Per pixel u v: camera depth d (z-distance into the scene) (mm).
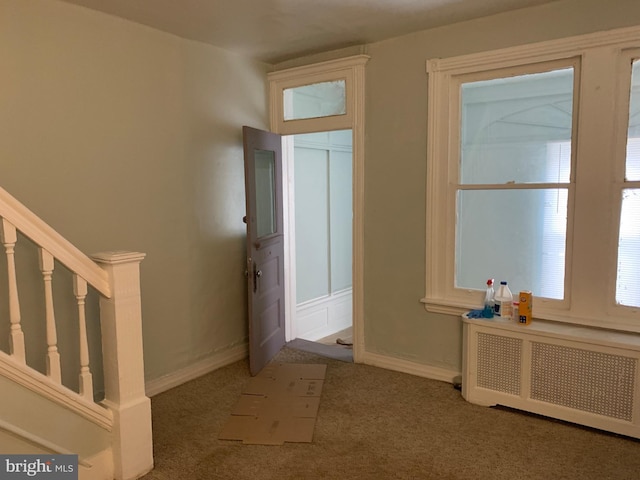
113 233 2959
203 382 3420
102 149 2873
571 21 2752
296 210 4684
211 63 3518
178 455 2467
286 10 2848
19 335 1935
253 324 3506
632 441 2537
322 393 3213
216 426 2775
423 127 3320
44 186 2617
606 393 2568
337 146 5168
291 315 4422
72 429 2102
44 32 2576
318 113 3904
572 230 2885
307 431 2684
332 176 5152
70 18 2684
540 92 2955
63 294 2705
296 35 3307
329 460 2408
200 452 2496
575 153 2846
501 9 2898
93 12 2787
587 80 2723
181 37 3289
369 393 3205
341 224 5344
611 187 2727
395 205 3504
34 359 2600
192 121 3406
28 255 2549
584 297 2854
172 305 3342
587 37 2693
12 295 1912
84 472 2143
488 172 3197
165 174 3242
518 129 3059
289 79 3893
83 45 2748
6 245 1892
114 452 2234
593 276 2814
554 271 3000
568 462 2355
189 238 3436
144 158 3105
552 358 2715
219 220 3660
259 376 3523
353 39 3422
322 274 5098
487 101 3152
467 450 2480
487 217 3223
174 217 3318
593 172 2760
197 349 3543
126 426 2229
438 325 3387
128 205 3031
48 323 2029
